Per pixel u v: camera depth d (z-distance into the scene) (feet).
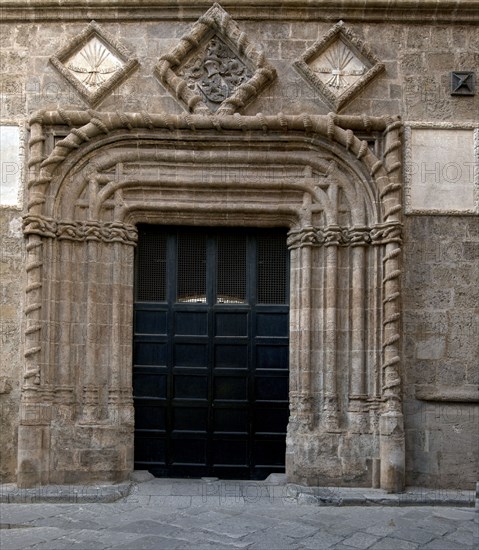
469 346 32.60
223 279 34.55
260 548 23.45
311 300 32.73
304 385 32.19
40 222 31.83
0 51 33.78
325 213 32.94
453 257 32.96
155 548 23.38
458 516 27.76
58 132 33.06
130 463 32.45
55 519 26.89
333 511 28.37
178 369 33.86
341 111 33.42
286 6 33.55
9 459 31.94
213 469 33.47
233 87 33.78
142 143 33.06
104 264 32.89
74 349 32.32
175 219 33.73
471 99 33.73
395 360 31.42
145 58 33.83
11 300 32.71
